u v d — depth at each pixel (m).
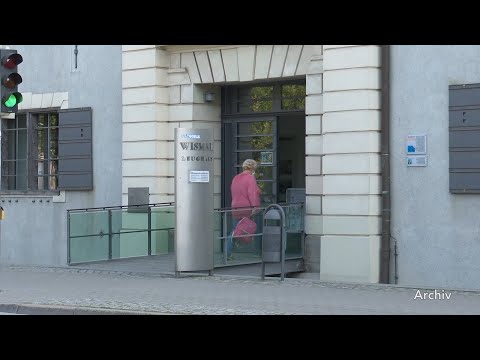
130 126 17.72
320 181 15.26
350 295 12.69
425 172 13.89
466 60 13.53
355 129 14.34
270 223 14.52
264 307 11.55
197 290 13.41
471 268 13.45
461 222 13.55
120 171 18.39
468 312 11.02
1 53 13.39
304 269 15.38
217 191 17.61
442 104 13.74
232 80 16.70
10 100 13.43
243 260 15.55
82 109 18.97
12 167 20.64
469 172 13.42
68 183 19.17
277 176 16.98
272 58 16.11
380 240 14.27
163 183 17.42
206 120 17.44
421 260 13.92
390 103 14.23
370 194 14.22
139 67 17.58
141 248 16.95
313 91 15.39
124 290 13.63
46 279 15.65
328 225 14.62
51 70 19.64
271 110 17.00
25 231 20.05
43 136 20.16
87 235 17.48
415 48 13.98
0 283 15.06
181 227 14.77
